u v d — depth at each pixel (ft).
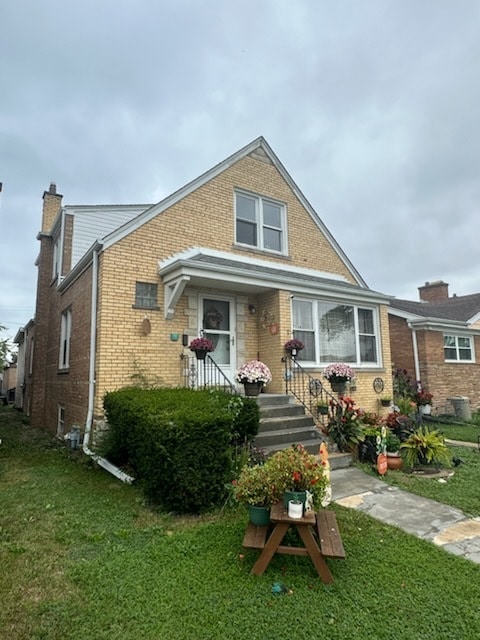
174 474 14.19
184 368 26.02
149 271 25.72
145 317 24.93
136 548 11.78
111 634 8.02
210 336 28.07
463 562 11.05
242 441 18.38
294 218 35.76
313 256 36.37
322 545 10.03
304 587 9.75
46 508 14.96
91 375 23.53
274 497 11.23
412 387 43.60
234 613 8.72
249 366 24.44
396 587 9.77
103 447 20.90
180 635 8.02
